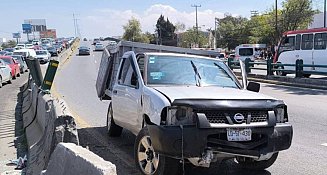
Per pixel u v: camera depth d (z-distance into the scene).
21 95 18.39
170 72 6.48
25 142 8.73
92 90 19.67
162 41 128.25
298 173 6.03
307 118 11.01
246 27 104.25
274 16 78.75
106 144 8.00
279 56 27.95
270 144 5.22
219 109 5.03
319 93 17.77
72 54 69.94
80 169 3.77
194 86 6.20
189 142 4.95
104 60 9.75
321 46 24.02
